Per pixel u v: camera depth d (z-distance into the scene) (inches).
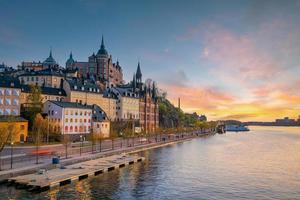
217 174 3570.4
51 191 2554.1
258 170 3882.9
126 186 2854.3
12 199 2303.2
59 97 6919.3
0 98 5590.6
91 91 7588.6
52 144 5093.5
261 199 2583.7
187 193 2704.2
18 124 5088.6
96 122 6668.3
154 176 3339.1
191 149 6343.5
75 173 3021.7
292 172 3762.3
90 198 2448.3
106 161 3897.6
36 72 7672.2
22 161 3363.7
